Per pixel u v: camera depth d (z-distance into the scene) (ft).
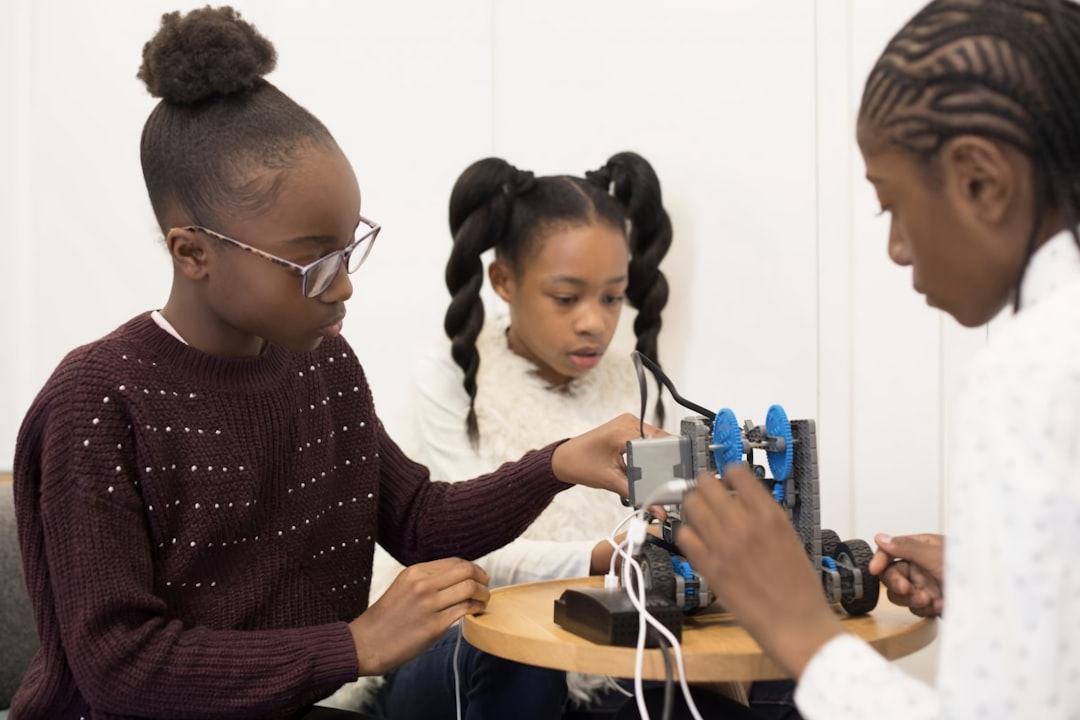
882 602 3.51
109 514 3.18
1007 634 1.96
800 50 5.31
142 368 3.35
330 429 3.83
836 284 5.32
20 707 3.34
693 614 3.30
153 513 3.31
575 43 5.54
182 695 3.15
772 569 2.39
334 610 3.79
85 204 6.09
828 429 5.35
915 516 5.29
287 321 3.34
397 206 5.74
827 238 5.32
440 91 5.68
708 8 5.40
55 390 3.26
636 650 2.88
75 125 6.08
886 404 5.30
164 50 3.38
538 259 4.96
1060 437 2.00
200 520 3.38
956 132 2.33
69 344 6.12
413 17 5.69
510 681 3.72
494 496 3.96
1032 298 2.32
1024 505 1.98
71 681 3.30
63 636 3.17
